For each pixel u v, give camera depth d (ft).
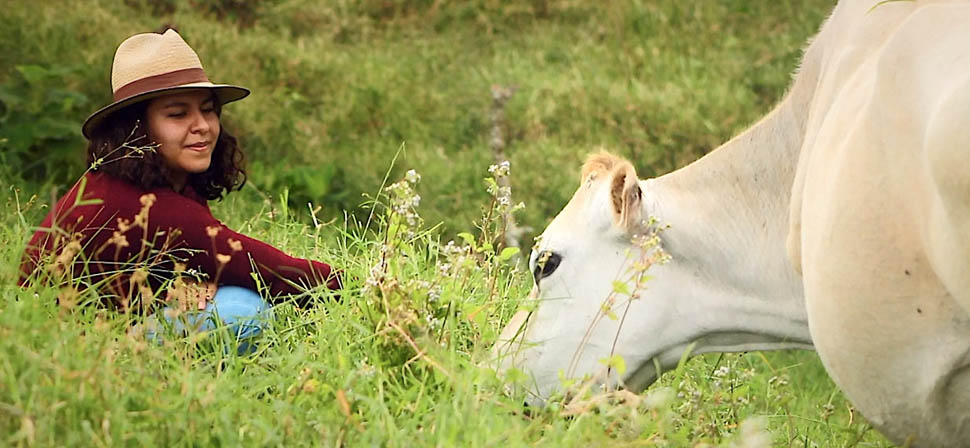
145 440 22.75
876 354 25.17
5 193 47.96
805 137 29.53
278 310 31.91
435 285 30.45
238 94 34.65
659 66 78.13
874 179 24.09
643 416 26.18
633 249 31.12
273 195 59.00
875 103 24.00
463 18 83.05
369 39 80.23
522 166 64.90
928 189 22.81
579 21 83.97
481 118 70.38
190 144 33.01
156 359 26.30
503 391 29.86
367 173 62.69
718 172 31.50
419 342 28.50
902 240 23.81
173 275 32.30
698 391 29.30
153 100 32.55
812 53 30.86
